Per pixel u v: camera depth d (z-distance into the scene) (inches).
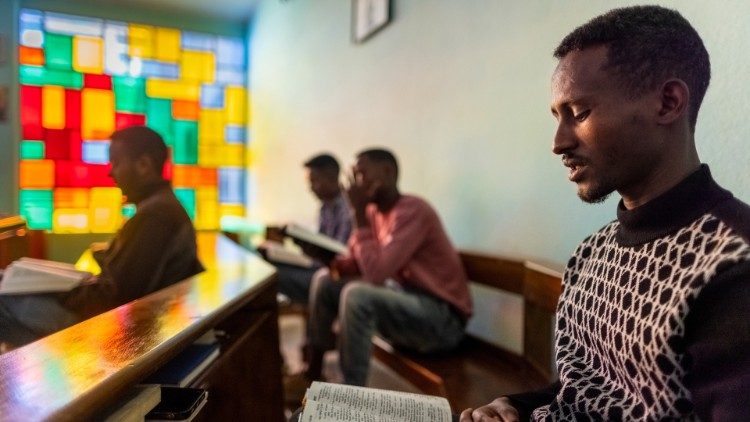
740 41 43.9
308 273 109.0
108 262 60.6
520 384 61.9
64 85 196.9
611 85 28.9
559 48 32.0
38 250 119.3
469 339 81.9
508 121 75.6
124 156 64.7
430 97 97.3
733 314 23.6
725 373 23.3
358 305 72.1
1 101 177.2
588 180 30.5
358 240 80.3
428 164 98.3
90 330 34.6
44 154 191.8
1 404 22.6
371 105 123.0
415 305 73.5
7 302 54.9
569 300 36.1
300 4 172.2
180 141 222.2
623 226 31.7
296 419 35.8
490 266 75.7
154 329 34.9
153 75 214.8
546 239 67.9
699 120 47.8
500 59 77.3
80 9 199.2
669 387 26.5
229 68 232.8
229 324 57.0
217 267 64.5
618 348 30.0
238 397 54.3
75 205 195.2
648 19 29.1
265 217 210.1
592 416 30.7
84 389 24.3
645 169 29.4
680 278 26.6
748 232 25.0
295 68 177.0
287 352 119.0
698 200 28.1
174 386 36.5
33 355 29.1
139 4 209.0
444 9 92.4
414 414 34.0
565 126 31.0
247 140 237.1
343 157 139.7
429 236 78.7
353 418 32.4
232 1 211.5
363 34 124.3
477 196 83.5
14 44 179.2
